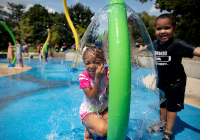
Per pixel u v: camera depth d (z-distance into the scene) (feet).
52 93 12.09
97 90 4.86
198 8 56.13
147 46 5.15
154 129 6.68
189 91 12.74
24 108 9.30
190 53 6.07
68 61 41.83
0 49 127.03
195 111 9.09
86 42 5.34
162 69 6.62
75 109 8.66
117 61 3.62
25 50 71.00
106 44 5.10
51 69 25.57
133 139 6.09
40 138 6.22
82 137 6.28
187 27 63.00
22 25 140.05
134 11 4.76
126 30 3.85
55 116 8.14
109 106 3.79
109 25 4.03
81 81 5.32
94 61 4.75
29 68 26.78
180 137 6.47
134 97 6.07
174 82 6.37
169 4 56.70
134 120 7.30
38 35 131.54
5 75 19.70
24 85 14.64
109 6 4.32
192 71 18.58
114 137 3.92
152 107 6.81
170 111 6.26
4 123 7.47
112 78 3.67
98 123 4.87
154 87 5.76
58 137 6.26
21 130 6.83
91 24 5.08
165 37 6.30
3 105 9.77
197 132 6.88
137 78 5.50
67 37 123.75
